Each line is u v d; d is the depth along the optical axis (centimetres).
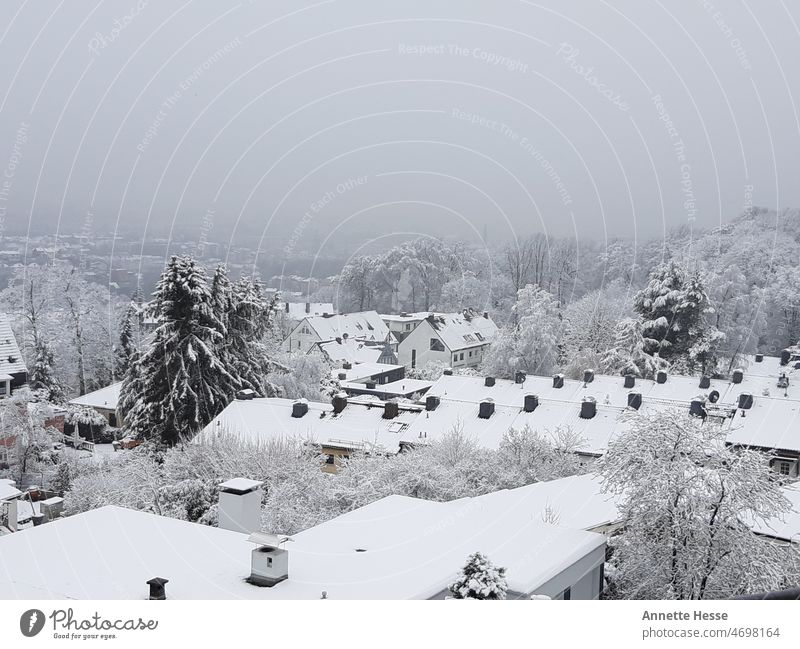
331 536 1944
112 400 6906
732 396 5050
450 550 1830
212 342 5178
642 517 2247
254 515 2086
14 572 1542
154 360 5028
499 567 1416
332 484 3503
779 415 4191
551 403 4688
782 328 7744
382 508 2252
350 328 10038
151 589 1406
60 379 7206
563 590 1820
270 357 6059
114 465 4447
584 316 7475
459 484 3425
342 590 1489
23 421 4956
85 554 1659
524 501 2517
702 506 2186
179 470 3731
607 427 4312
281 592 1456
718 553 2169
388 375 8119
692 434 2303
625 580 2281
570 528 2098
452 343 9212
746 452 2261
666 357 6956
